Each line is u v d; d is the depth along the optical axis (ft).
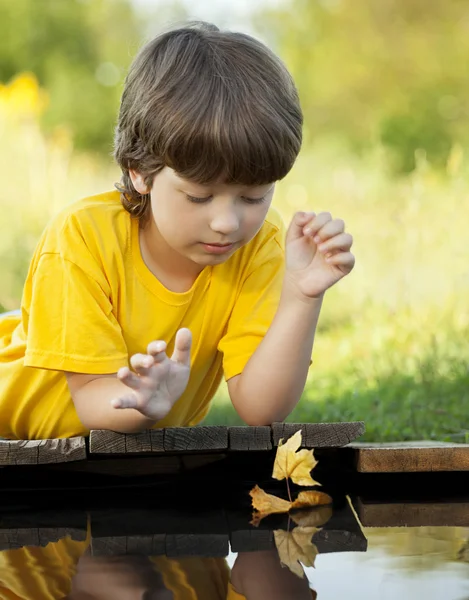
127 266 7.74
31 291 8.11
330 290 18.22
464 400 11.10
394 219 18.22
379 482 8.21
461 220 16.94
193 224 6.85
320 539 6.13
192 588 5.02
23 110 28.60
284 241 8.54
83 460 7.94
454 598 4.76
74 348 7.38
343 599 4.80
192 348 8.14
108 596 4.88
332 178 27.96
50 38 46.37
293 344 7.66
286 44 51.19
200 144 6.57
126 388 7.33
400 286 16.29
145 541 6.13
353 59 47.42
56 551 5.87
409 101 43.01
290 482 8.24
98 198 7.94
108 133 43.88
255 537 6.20
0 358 8.36
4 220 20.61
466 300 15.76
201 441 7.52
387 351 14.21
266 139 6.66
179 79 6.84
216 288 8.02
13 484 7.91
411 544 5.96
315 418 10.62
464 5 47.70
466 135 39.42
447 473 8.25
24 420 8.29
